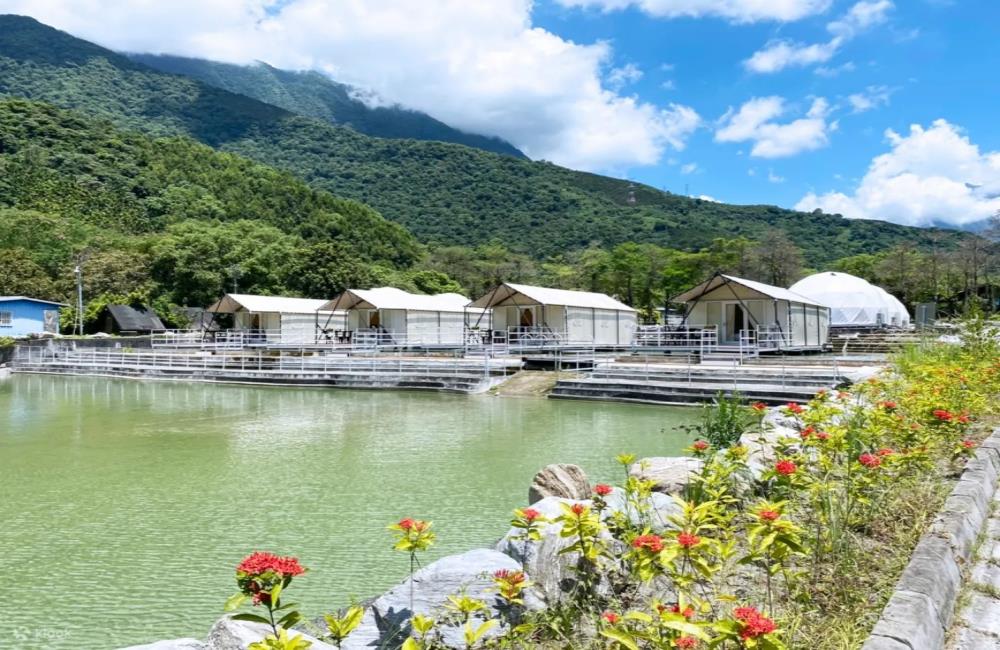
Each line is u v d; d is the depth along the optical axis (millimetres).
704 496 5059
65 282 53281
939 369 8828
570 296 34125
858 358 25359
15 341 38781
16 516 8531
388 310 37938
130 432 15172
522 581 3457
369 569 6625
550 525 4602
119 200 75625
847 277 42062
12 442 13953
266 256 63188
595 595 4176
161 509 8805
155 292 57531
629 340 36844
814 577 4023
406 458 11922
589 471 10648
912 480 5449
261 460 11891
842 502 4871
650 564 3139
